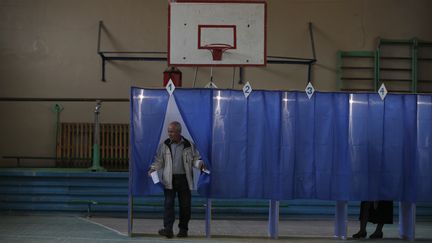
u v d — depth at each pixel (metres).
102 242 7.79
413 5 13.99
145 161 8.14
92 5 13.73
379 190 8.30
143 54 13.73
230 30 9.78
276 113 8.27
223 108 8.23
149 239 8.06
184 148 8.14
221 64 9.73
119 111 13.65
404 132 8.40
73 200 11.48
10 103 13.55
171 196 8.15
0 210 11.48
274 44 13.88
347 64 13.95
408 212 8.52
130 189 8.13
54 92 13.60
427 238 8.77
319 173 8.27
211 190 8.18
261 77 13.92
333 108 8.34
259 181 8.21
